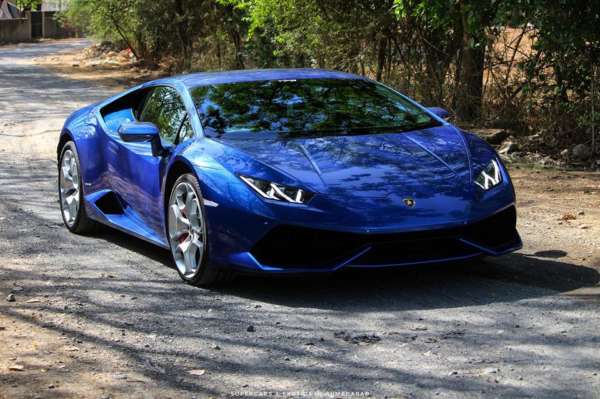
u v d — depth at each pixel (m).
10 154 12.34
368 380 4.05
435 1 10.67
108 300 5.52
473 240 5.39
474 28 10.55
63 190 7.70
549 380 3.95
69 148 7.57
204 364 4.34
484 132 11.46
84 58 42.09
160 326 4.98
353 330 4.78
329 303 5.29
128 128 6.14
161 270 6.25
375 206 5.20
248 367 4.29
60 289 5.81
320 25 14.21
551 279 5.63
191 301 5.45
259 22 15.64
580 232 6.98
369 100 6.46
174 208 5.88
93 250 6.93
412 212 5.21
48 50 53.62
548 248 6.48
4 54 48.94
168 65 33.47
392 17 13.00
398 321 4.89
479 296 5.31
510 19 10.05
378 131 6.04
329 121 6.10
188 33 28.31
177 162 5.84
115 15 35.09
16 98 21.34
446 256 5.35
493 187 5.56
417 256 5.30
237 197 5.33
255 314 5.14
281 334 4.76
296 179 5.32
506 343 4.46
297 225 5.18
